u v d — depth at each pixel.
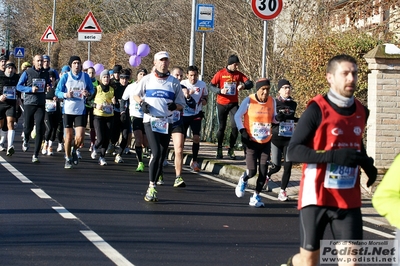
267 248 8.66
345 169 5.71
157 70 11.73
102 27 47.00
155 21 31.95
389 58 13.89
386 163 14.03
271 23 25.22
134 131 15.78
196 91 16.06
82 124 15.80
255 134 11.54
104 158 16.94
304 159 5.64
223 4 26.92
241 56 25.97
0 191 12.23
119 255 8.00
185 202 11.92
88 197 11.95
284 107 12.34
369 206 12.14
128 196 12.28
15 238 8.71
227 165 15.96
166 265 7.64
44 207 10.85
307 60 18.41
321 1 21.28
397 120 14.03
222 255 8.21
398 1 17.95
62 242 8.55
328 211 5.73
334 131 5.73
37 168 15.59
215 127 22.11
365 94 18.48
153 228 9.60
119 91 18.00
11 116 17.59
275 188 13.75
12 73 17.59
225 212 11.14
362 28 19.38
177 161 13.70
